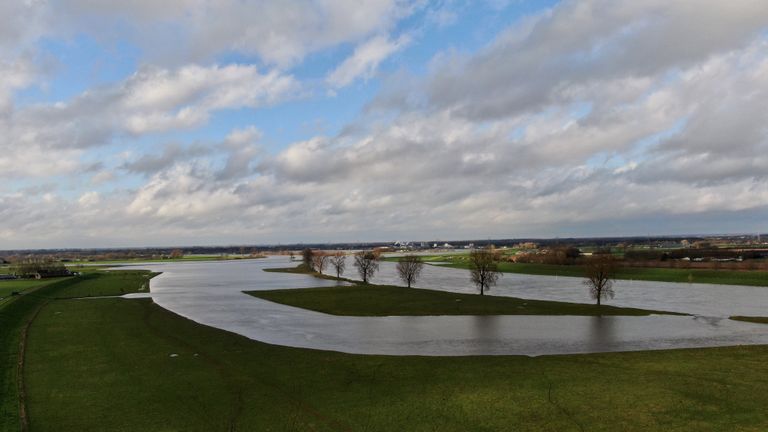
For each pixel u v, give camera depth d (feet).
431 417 113.09
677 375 145.79
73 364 164.55
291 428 107.24
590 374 148.05
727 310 302.86
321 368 158.10
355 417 113.60
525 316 274.36
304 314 291.58
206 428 107.76
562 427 106.01
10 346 192.75
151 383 142.20
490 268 411.75
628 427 105.60
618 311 288.30
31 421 112.57
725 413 113.09
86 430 107.14
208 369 157.58
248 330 236.43
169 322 253.65
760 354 174.09
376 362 165.48
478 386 136.77
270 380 144.87
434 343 202.39
